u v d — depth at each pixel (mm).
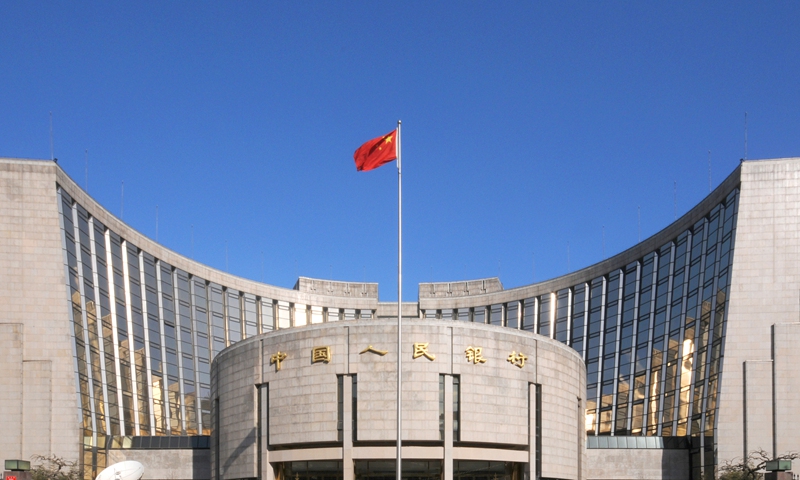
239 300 115812
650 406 96188
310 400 62875
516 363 65438
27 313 80438
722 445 78250
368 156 55312
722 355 80625
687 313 92062
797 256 80188
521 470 65625
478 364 63625
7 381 78375
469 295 123625
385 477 62156
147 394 96750
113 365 90938
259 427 65500
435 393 62062
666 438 87875
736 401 78875
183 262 108188
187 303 107500
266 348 66125
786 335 78750
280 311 119875
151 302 101188
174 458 86062
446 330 63250
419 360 62344
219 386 71812
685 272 94312
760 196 81875
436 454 61438
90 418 84000
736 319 80312
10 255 81188
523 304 117625
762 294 80188
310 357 63562
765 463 72250
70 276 83875
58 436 78688
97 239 92188
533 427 65688
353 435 61656
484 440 62688
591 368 105688
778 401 77625
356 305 125125
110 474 67125
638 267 104250
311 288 125062
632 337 101875
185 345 105062
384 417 61344
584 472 73625
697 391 87438
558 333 111938
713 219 89688
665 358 95312
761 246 80938
